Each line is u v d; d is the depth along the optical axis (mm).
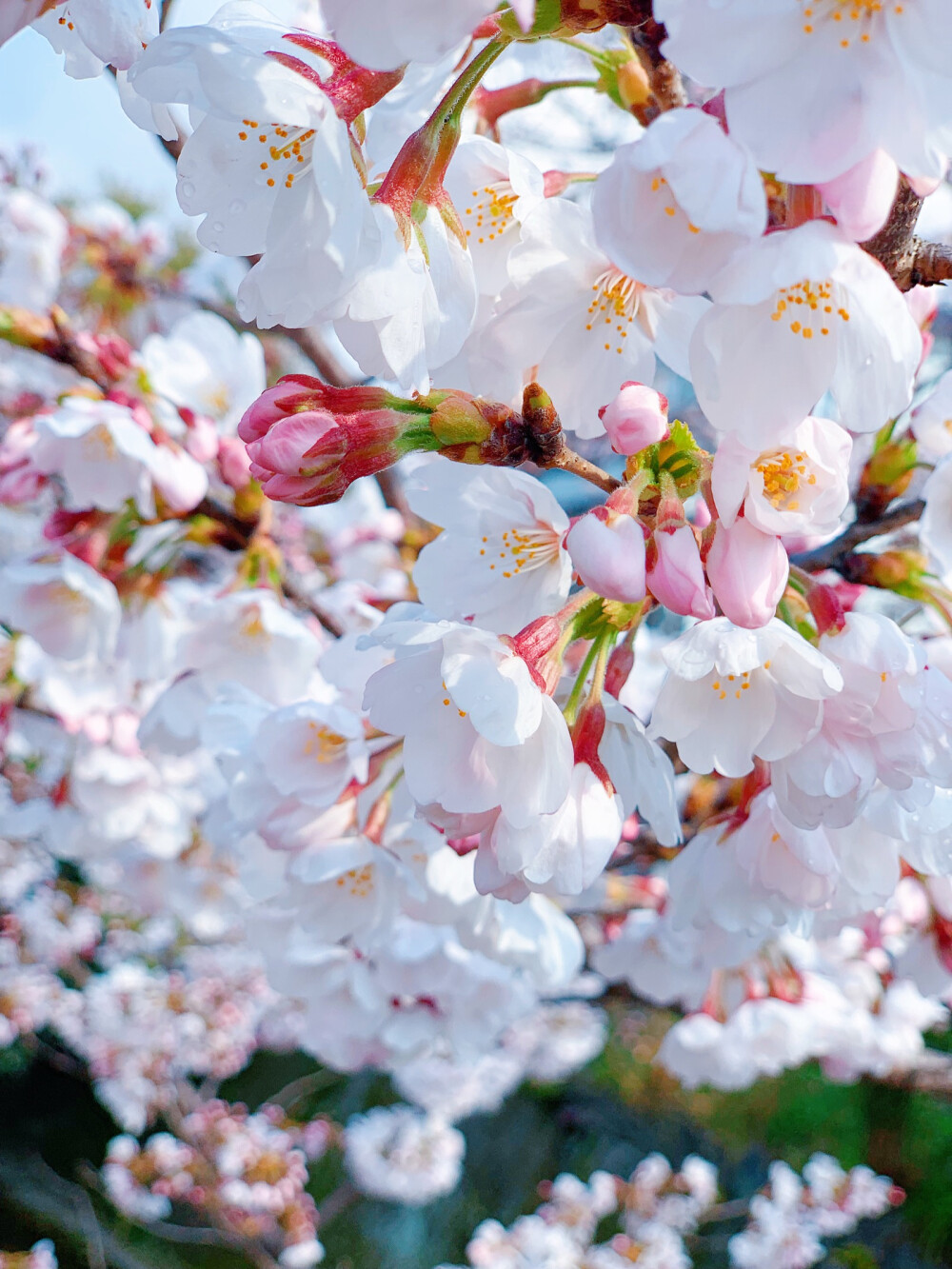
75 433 437
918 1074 837
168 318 941
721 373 255
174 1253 1724
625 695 698
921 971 407
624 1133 1910
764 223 238
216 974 1476
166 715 477
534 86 350
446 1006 506
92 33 264
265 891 402
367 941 370
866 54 235
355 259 256
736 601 269
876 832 324
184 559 735
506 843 282
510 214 303
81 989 1713
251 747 371
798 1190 1232
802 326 255
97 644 493
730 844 334
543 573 309
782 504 274
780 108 235
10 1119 2064
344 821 366
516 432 288
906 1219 1582
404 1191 1325
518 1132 1973
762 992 608
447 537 314
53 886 1576
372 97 259
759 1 234
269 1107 1408
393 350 264
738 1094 1748
